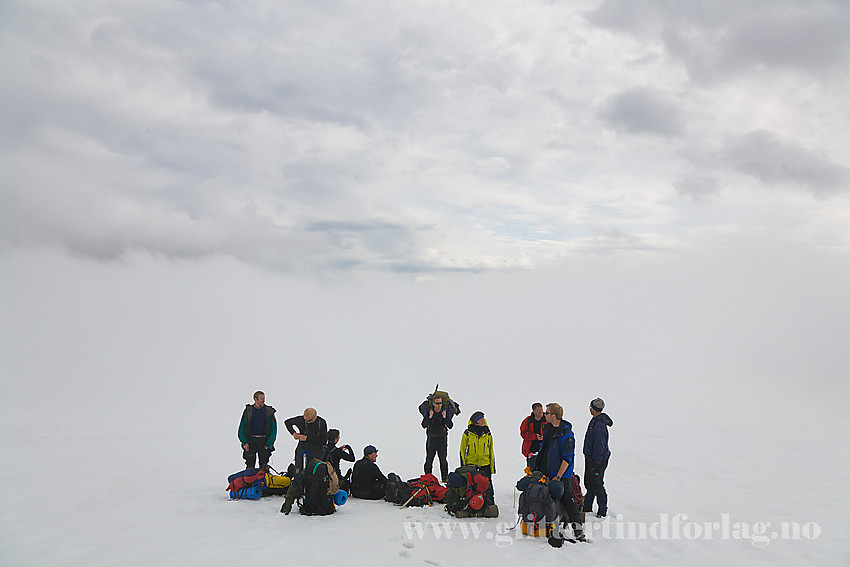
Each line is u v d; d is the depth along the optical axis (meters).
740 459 18.19
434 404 11.41
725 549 7.96
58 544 7.83
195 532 8.48
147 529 8.64
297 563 7.15
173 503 10.48
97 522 9.04
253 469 11.01
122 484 12.31
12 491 11.27
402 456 17.81
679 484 13.53
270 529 8.70
